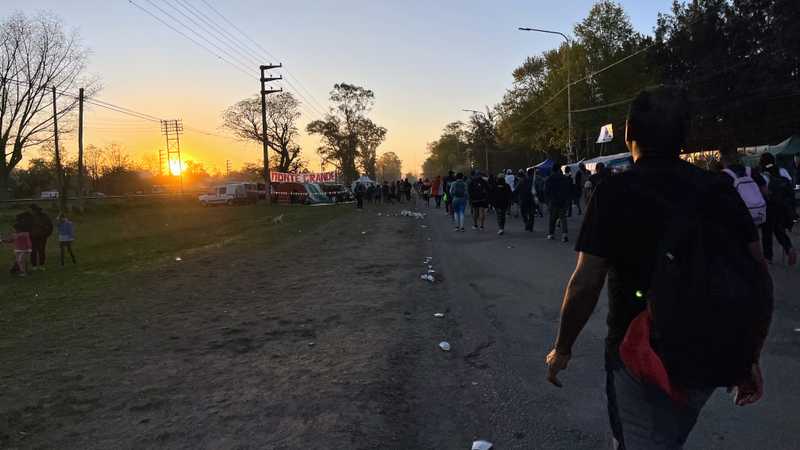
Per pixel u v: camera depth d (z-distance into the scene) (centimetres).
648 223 186
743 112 4062
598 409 402
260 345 567
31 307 825
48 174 7156
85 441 365
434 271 962
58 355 559
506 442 359
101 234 2530
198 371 495
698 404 187
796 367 457
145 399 433
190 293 862
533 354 526
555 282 838
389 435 366
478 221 2017
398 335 588
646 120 197
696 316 171
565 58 5162
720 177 191
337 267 1052
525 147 7919
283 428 375
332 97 8206
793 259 754
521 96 6812
